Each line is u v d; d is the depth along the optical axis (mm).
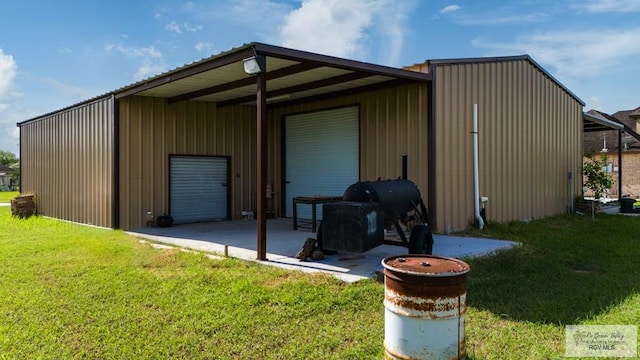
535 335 3365
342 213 5293
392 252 6332
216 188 11094
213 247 6828
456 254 6152
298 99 10719
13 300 4191
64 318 3719
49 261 5867
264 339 3285
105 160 9750
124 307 3979
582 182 13148
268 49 5949
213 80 8219
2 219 12000
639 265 5855
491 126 9305
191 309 3896
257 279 4805
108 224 9656
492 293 4434
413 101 8461
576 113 12812
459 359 2602
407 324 2600
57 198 12203
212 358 2990
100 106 9977
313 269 5230
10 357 3008
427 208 8172
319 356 3016
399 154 8703
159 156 10039
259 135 5906
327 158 10320
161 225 9719
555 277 5105
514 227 8875
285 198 11438
